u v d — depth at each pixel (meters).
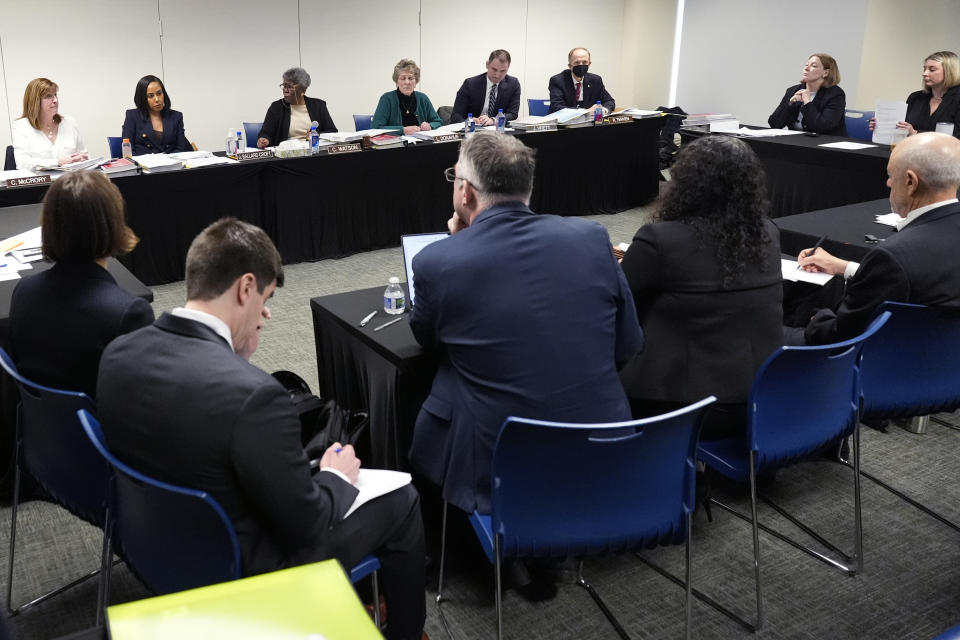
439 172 5.54
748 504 2.52
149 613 0.81
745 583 2.16
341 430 2.06
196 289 1.42
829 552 2.28
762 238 2.07
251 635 0.79
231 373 1.34
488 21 8.31
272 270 1.49
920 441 2.92
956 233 2.19
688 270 2.04
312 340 3.92
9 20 6.12
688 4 9.50
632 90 9.45
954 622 2.00
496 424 1.76
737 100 9.17
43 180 4.21
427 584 2.15
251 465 1.32
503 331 1.73
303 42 7.39
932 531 2.39
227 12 6.97
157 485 1.30
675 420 1.58
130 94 6.73
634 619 2.03
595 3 8.97
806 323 2.75
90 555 2.28
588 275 1.77
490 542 1.71
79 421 1.66
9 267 2.69
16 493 2.01
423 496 2.26
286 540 1.42
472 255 1.75
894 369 2.22
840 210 3.63
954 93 5.27
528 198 1.85
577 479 1.61
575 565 2.16
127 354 1.41
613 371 1.82
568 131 6.03
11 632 0.86
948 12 7.33
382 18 7.71
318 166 5.04
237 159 4.85
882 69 7.80
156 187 4.52
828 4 8.02
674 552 2.29
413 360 2.06
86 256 1.85
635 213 6.54
